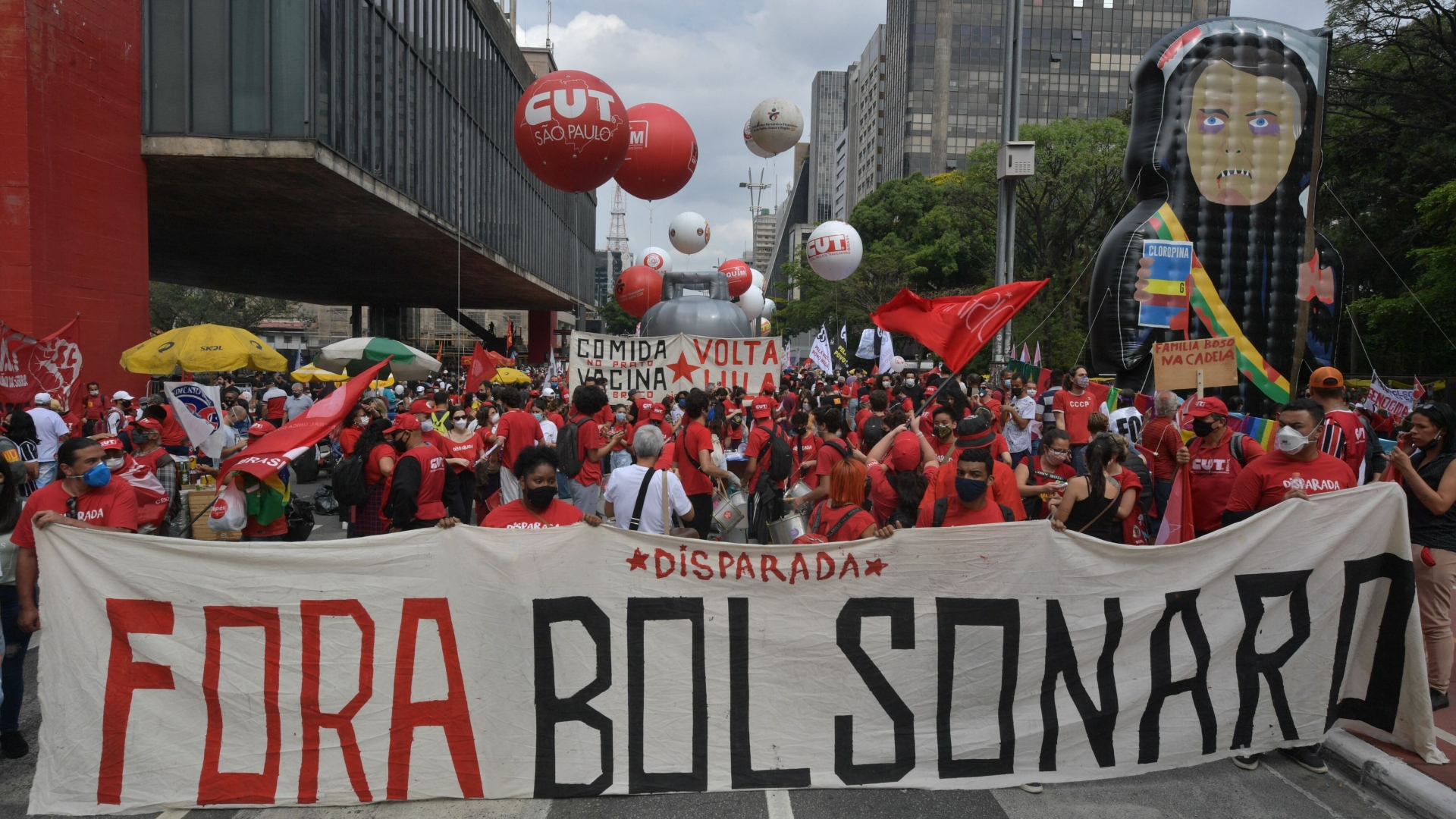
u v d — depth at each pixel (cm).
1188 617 460
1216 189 1435
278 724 423
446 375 3531
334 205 2495
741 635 444
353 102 2242
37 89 1562
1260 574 468
